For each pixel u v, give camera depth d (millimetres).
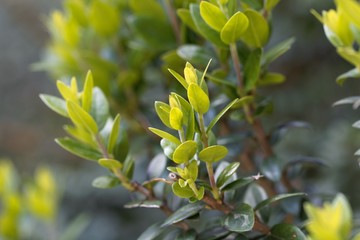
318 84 1057
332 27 433
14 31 1534
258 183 500
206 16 421
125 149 450
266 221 452
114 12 577
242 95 454
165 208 448
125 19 600
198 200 410
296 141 940
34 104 1499
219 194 405
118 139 450
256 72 444
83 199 1051
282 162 500
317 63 1082
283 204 492
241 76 452
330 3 933
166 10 563
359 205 823
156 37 550
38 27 1507
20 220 633
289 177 518
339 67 1062
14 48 1530
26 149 1459
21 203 634
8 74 1522
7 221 612
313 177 858
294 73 1093
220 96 499
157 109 393
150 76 597
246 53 465
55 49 622
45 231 736
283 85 1092
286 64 1094
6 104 1508
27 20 1517
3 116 1495
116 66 587
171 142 393
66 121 1443
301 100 1054
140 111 600
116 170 437
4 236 614
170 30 551
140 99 606
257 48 443
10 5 1523
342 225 345
